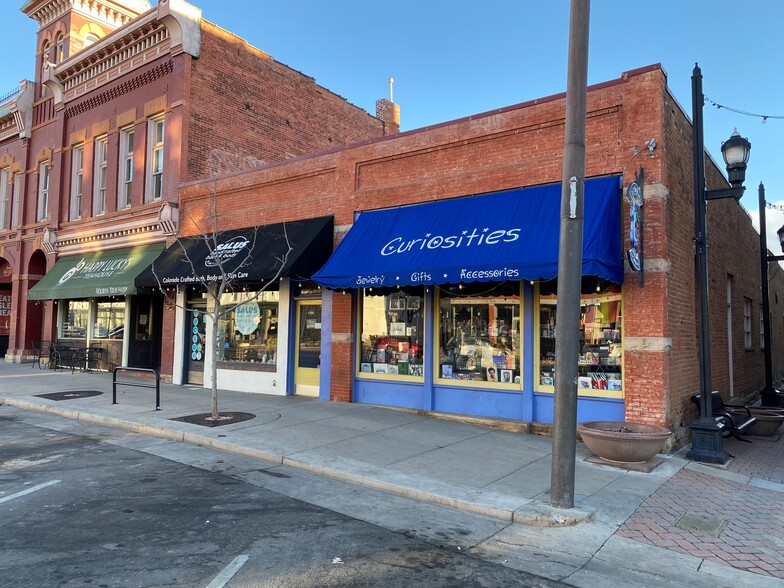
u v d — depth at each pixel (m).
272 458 7.75
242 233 13.80
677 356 8.87
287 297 13.34
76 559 4.42
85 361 18.61
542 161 9.62
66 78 20.34
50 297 18.61
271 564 4.41
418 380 11.05
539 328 9.66
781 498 6.63
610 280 8.07
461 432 9.40
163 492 6.23
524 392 9.64
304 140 20.05
